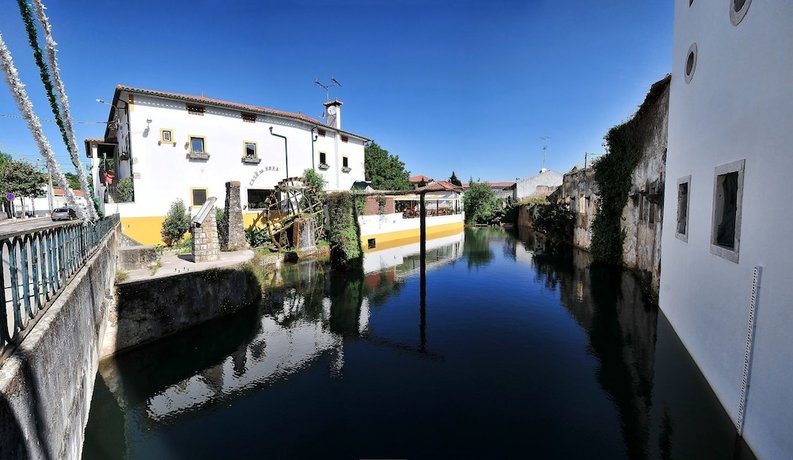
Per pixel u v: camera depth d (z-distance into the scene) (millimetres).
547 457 4426
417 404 5691
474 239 27734
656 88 9062
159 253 12453
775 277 3348
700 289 5445
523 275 14570
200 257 10367
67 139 5848
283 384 6473
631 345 7410
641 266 11406
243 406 5805
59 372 2707
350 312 10453
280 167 20859
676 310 6883
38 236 2750
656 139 9555
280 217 19906
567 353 7246
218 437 5074
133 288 7395
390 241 24125
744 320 3924
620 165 13352
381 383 6387
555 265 16172
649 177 10250
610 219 14484
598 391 5816
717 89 4859
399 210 30359
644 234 10891
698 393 5340
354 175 26406
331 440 4918
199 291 8664
